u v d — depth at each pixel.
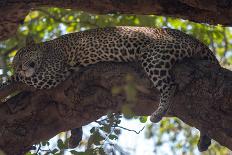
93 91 12.15
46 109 12.42
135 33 12.60
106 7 11.88
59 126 12.44
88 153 11.12
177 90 11.67
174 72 11.81
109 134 11.30
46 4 11.88
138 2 11.74
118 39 12.65
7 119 12.39
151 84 11.88
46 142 12.50
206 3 11.28
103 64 12.42
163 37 12.38
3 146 12.37
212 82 11.23
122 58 12.59
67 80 12.48
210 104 11.14
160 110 11.62
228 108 10.98
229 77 11.22
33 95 12.59
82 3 11.85
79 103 12.22
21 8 11.78
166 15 11.92
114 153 11.20
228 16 11.47
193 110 11.35
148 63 11.98
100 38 12.86
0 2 11.71
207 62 11.70
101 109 12.14
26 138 12.38
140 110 12.06
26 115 12.41
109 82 12.06
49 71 12.87
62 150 11.73
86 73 12.31
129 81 8.06
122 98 11.88
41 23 22.12
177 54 12.04
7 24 11.98
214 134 11.18
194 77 11.45
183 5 11.70
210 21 11.78
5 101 12.66
